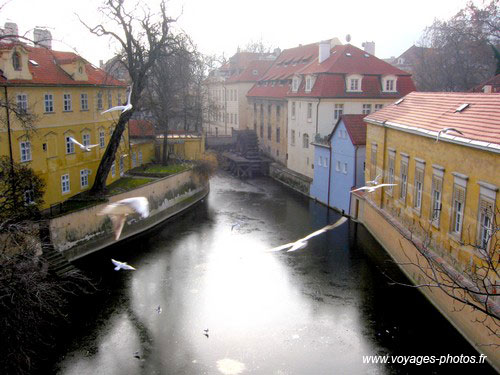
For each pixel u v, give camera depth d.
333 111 42.56
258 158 55.97
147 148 44.53
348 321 18.61
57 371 15.53
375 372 15.20
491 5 48.44
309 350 16.61
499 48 53.94
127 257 26.34
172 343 17.22
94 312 19.64
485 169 15.60
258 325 18.47
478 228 16.08
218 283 22.62
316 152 40.38
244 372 15.34
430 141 20.27
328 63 45.06
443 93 24.28
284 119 52.59
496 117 16.94
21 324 14.10
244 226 32.75
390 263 24.80
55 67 30.20
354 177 33.47
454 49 56.03
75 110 30.69
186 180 39.28
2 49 24.94
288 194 44.00
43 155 27.61
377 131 28.34
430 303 20.00
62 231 24.66
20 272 14.57
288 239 29.59
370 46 53.69
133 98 30.45
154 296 21.17
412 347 16.55
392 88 43.88
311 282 22.56
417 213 21.84
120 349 16.86
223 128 77.50
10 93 24.89
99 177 30.34
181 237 30.31
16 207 21.05
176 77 44.62
